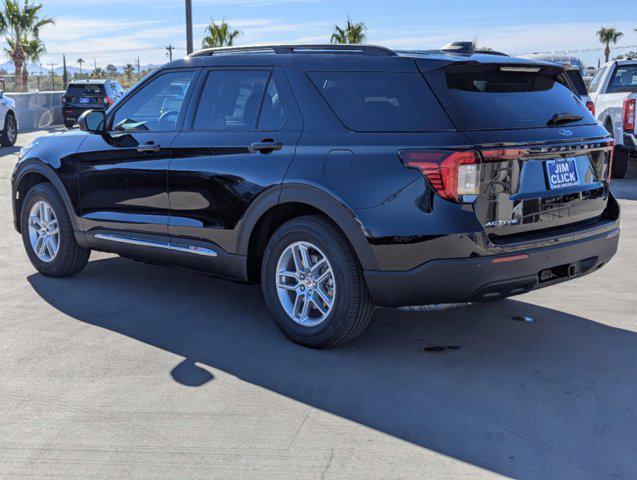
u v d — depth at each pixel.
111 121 5.50
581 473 3.03
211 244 4.86
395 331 4.77
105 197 5.46
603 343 4.54
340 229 4.23
